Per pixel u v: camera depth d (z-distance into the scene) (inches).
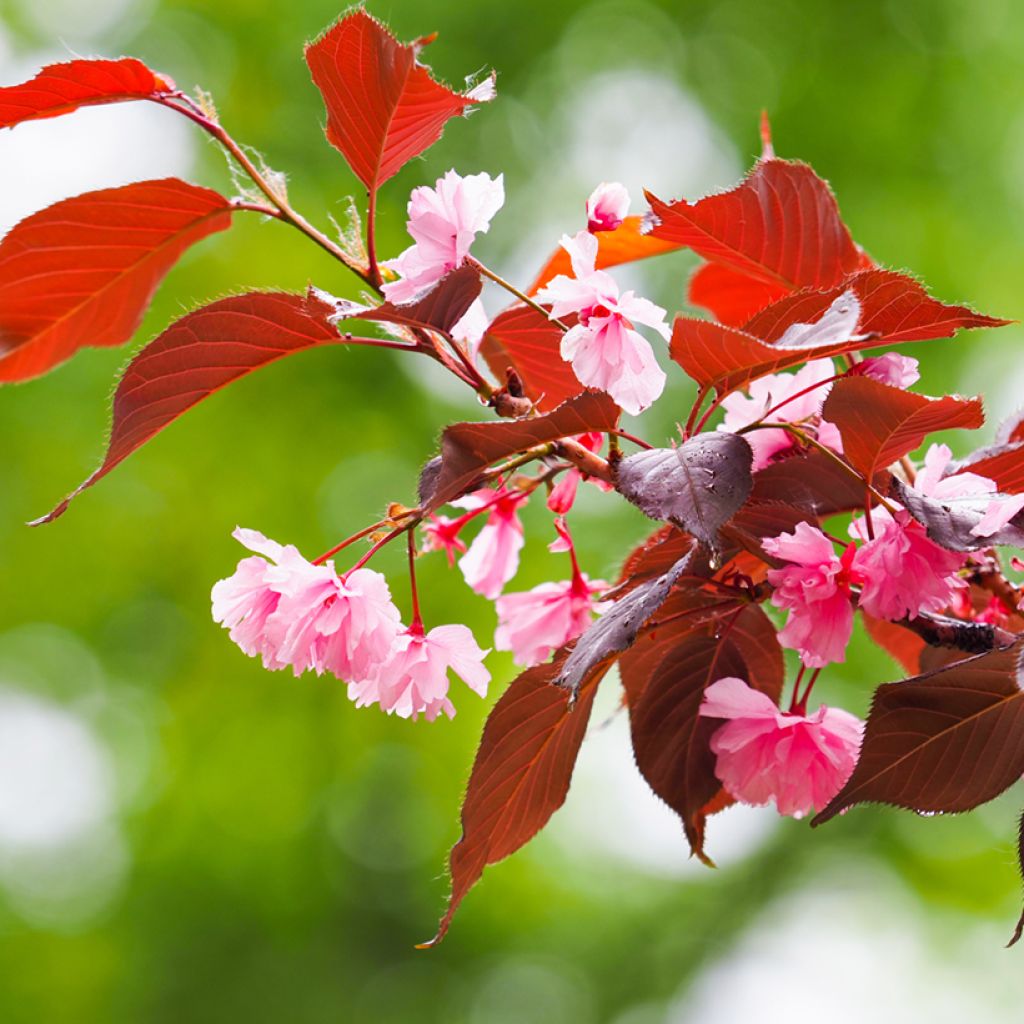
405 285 71.4
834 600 65.3
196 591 359.6
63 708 380.8
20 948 365.4
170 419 75.0
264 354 74.2
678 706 77.4
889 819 348.5
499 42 360.8
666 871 380.5
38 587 360.8
